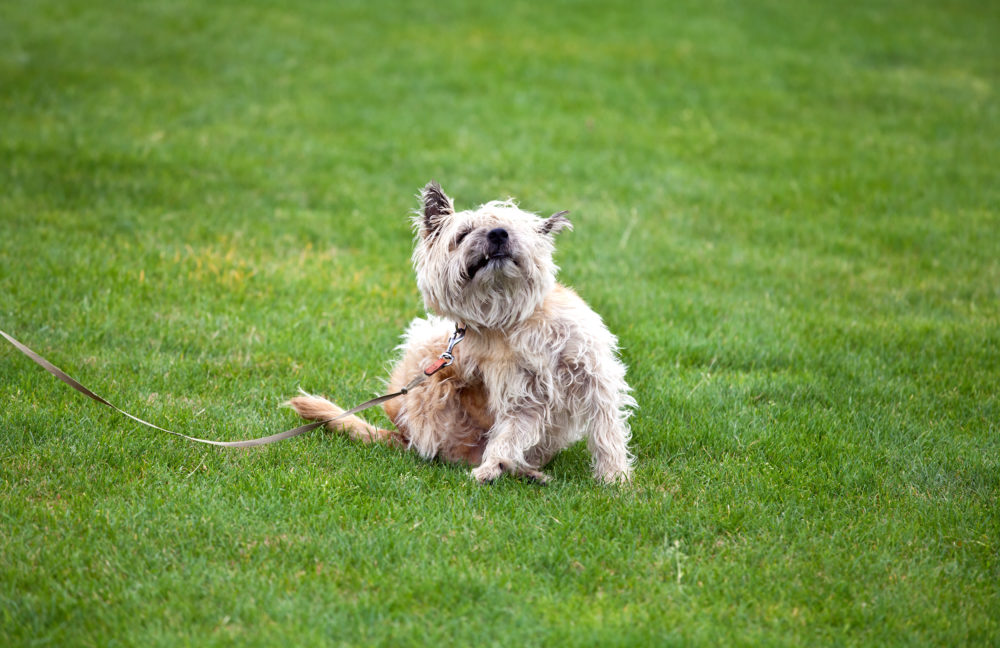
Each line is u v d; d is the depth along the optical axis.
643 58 19.38
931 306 8.99
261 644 3.81
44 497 4.97
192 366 6.98
